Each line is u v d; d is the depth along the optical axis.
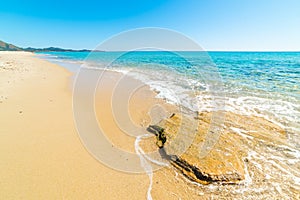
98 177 3.04
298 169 3.23
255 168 3.24
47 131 4.46
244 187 2.85
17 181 2.85
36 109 5.84
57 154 3.58
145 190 2.83
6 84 8.70
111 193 2.75
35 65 18.97
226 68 17.78
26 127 4.59
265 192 2.76
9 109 5.68
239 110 6.01
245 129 4.64
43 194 2.65
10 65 16.11
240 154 3.61
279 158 3.53
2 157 3.38
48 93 7.73
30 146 3.79
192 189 2.85
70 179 2.96
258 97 7.51
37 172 3.06
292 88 8.99
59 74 13.41
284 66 20.05
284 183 2.92
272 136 4.32
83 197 2.65
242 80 11.29
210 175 2.96
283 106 6.37
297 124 4.91
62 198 2.61
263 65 21.30
